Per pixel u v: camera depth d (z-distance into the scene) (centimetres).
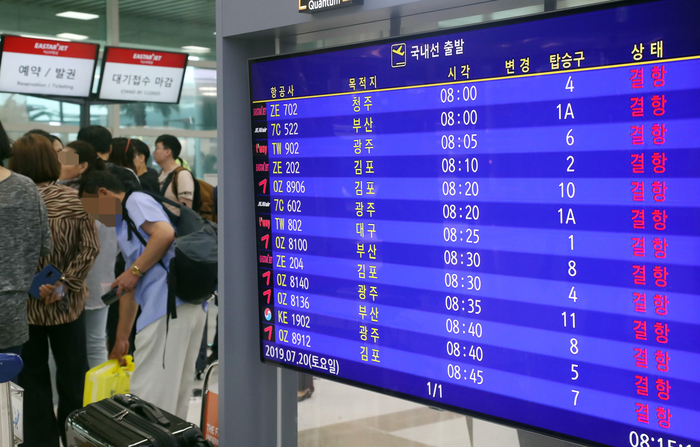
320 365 152
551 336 115
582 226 110
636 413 107
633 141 104
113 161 379
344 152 142
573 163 110
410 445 147
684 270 100
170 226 281
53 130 545
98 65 591
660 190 102
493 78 118
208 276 285
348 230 143
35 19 571
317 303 151
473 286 125
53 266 279
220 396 167
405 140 132
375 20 141
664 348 103
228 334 166
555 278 114
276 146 154
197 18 634
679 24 98
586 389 112
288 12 146
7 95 525
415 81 129
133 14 609
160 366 286
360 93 138
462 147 123
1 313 222
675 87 99
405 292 135
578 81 108
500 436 132
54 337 290
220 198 164
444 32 123
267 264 160
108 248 345
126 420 169
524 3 125
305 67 146
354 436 159
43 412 284
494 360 123
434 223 129
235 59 164
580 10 107
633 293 106
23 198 231
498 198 120
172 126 613
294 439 174
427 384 133
